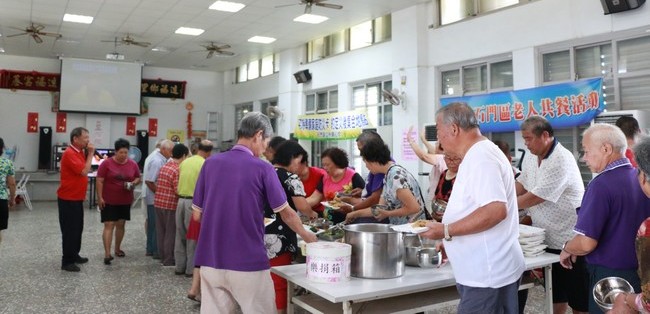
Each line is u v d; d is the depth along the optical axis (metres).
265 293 2.02
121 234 5.34
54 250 5.64
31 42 10.43
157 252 5.25
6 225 4.04
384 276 1.98
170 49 11.18
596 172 1.94
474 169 1.67
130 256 5.38
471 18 7.02
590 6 5.63
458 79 7.34
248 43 10.58
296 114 10.98
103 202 4.97
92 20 8.75
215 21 8.81
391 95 7.84
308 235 2.12
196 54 11.75
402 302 2.09
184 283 4.23
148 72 13.32
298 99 10.93
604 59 5.64
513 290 1.71
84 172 4.59
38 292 3.91
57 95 12.19
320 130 9.45
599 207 1.83
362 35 9.13
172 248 4.88
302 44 10.73
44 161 11.87
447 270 2.17
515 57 6.42
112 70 12.37
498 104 6.42
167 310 3.48
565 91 5.64
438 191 2.86
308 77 10.39
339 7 7.25
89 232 7.04
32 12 8.23
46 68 12.16
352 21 8.77
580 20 5.73
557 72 6.11
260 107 12.66
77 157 4.59
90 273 4.55
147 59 12.37
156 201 4.93
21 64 11.93
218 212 2.00
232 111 14.07
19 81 11.73
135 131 13.06
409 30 7.79
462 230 1.65
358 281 1.95
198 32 9.62
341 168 3.52
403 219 2.62
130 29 9.39
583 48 5.84
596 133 1.90
